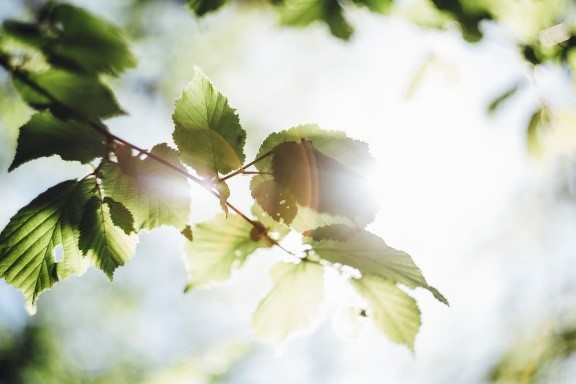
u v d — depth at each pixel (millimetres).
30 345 3143
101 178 705
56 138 703
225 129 698
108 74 829
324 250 724
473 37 907
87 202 706
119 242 712
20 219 706
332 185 693
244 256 751
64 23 806
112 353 3678
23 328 3174
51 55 795
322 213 694
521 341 1832
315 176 692
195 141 699
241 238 746
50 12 804
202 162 698
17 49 791
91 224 708
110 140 708
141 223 707
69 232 711
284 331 759
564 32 882
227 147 697
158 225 708
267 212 695
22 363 3037
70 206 707
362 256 717
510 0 884
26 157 697
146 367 3775
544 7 881
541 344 1726
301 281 748
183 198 705
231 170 698
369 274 721
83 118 709
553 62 895
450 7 896
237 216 739
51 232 711
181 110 698
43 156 700
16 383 2992
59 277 715
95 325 3623
